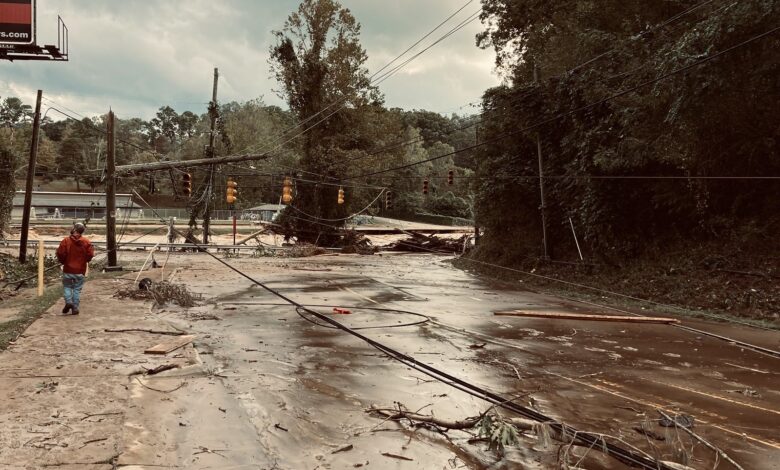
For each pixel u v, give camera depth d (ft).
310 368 28.55
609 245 71.36
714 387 27.02
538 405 23.43
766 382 28.14
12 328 33.63
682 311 52.49
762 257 54.08
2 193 109.19
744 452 18.72
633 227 70.74
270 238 189.78
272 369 27.96
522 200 92.53
